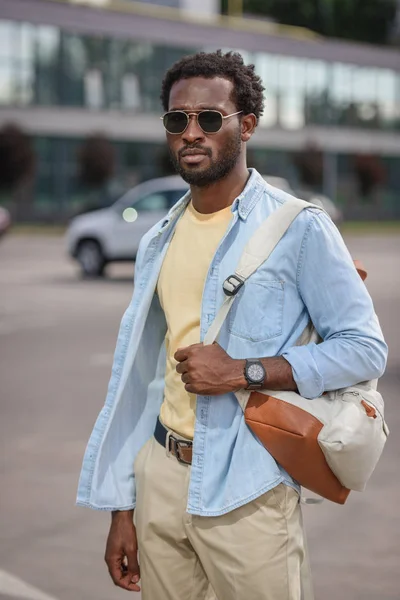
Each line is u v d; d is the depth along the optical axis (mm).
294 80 62156
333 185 64062
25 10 50781
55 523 6105
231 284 2826
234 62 2945
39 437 8281
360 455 2738
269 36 60250
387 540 5781
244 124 2988
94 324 15742
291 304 2861
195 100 2906
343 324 2812
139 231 23688
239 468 2820
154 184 25375
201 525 2881
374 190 64312
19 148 48281
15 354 12812
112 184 54531
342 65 64125
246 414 2795
